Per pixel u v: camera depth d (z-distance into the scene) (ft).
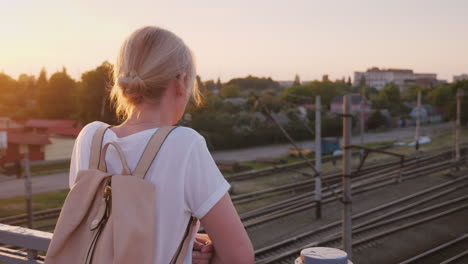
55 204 93.91
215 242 3.71
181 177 3.62
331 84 463.01
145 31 4.00
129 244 3.35
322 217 76.28
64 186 113.70
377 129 315.58
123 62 4.02
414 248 62.64
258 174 125.90
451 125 359.66
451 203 87.51
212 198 3.65
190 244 3.78
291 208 82.28
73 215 3.70
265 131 209.26
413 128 328.70
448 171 126.11
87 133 4.18
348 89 510.58
